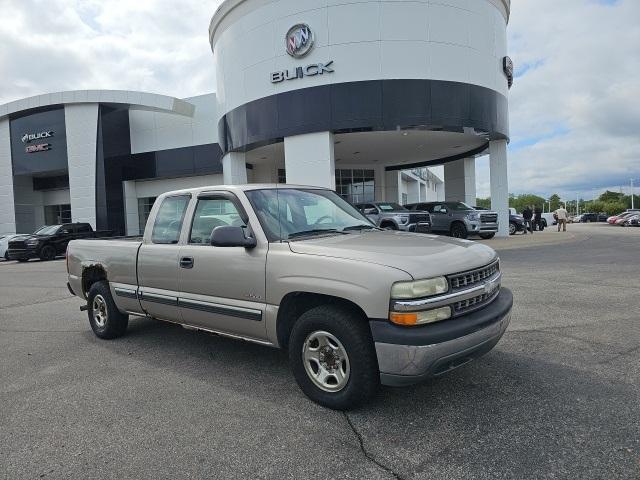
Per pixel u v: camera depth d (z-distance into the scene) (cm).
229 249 423
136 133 3234
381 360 321
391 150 2581
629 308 652
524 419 331
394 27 1781
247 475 278
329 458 293
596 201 12912
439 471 273
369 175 3253
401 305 314
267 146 2208
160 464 293
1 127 3456
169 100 2928
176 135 3120
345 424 337
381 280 322
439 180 7394
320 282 352
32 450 315
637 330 540
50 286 1166
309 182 1883
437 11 1806
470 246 396
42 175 3591
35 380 453
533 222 2917
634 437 301
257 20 1950
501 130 2061
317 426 336
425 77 1800
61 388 428
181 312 476
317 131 1850
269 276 387
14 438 333
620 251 1481
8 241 2223
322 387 366
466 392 381
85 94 3048
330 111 1823
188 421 351
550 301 712
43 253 2141
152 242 517
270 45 1922
